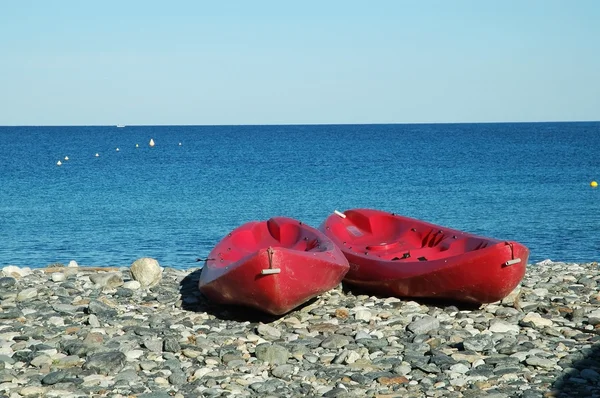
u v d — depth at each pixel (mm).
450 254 10828
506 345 7844
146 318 9148
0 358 7270
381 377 6801
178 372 6871
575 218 26438
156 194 35094
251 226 12000
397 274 10031
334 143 100562
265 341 8102
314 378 6852
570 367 7117
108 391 6445
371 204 31594
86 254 19844
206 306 9883
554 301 10047
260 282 8492
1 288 10750
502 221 26000
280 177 44594
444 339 8109
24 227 24469
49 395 6340
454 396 6367
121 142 106500
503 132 156500
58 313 9211
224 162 59375
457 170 49250
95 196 34219
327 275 9148
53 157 67250
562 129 186250
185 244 21344
